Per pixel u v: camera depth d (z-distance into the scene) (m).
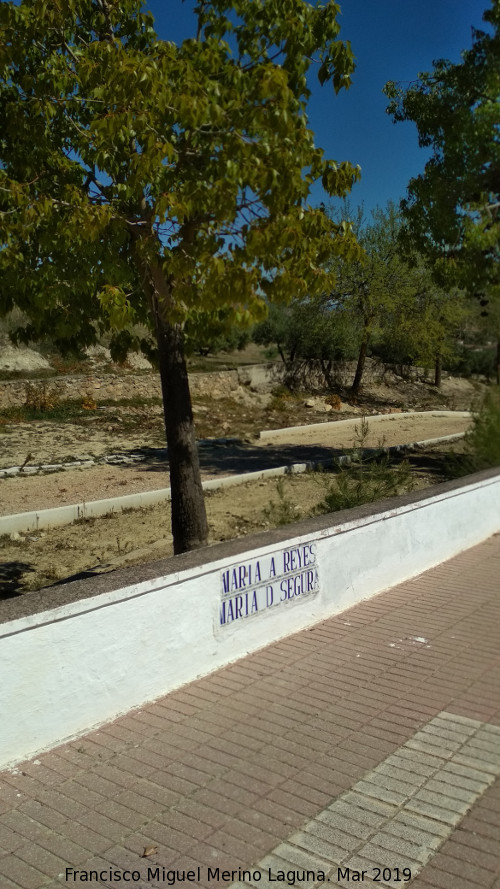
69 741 3.99
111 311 5.91
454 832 3.13
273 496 14.35
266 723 4.20
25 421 23.02
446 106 11.19
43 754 3.84
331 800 3.38
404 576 7.47
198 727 4.15
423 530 7.82
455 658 5.21
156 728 4.14
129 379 27.34
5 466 16.73
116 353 8.12
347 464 18.25
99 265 6.32
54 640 3.96
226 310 6.59
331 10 6.63
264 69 5.80
